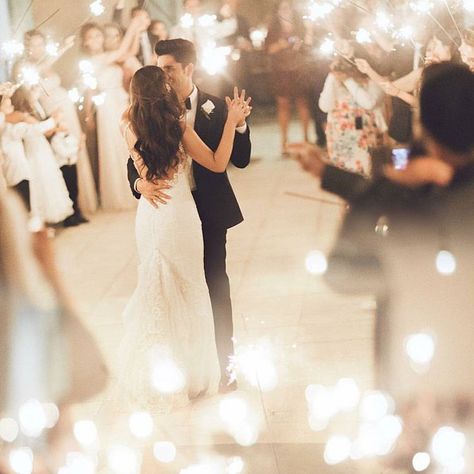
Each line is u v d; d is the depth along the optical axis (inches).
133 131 201.6
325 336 237.6
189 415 203.6
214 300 214.5
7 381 134.9
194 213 206.5
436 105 143.0
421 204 147.6
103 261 336.5
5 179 365.7
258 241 333.1
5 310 135.6
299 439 186.5
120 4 467.8
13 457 151.9
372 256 152.5
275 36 494.3
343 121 379.9
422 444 156.7
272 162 483.2
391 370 154.7
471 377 147.9
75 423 178.2
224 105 211.3
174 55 207.9
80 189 418.6
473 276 145.6
